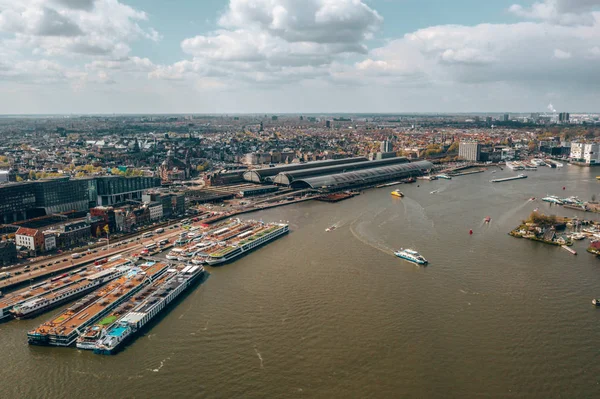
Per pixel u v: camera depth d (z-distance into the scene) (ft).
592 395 628.28
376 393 631.56
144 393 625.41
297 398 618.44
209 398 617.21
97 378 655.76
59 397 617.62
